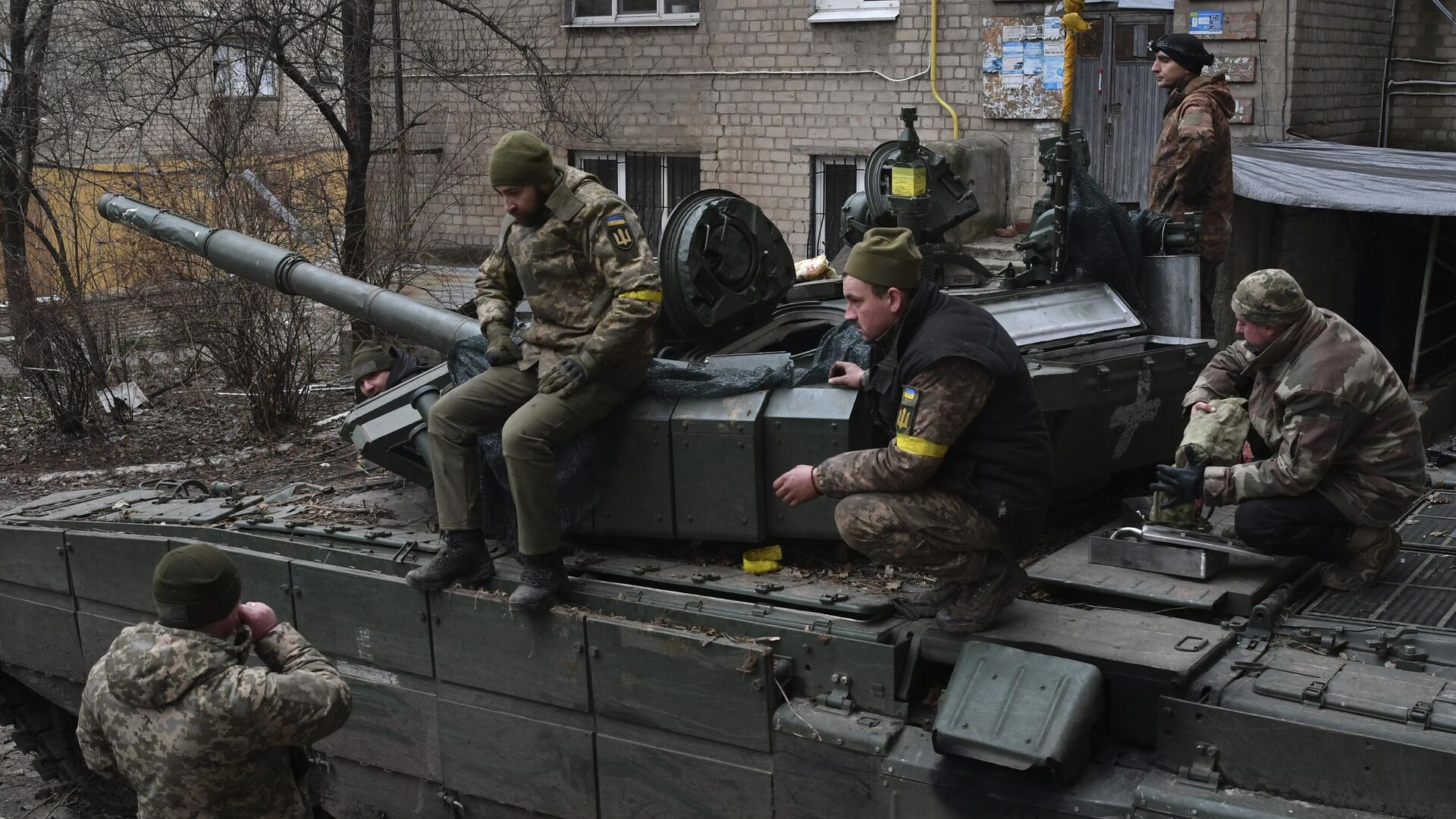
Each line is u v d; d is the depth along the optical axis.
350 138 10.50
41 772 5.84
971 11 11.40
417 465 4.69
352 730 4.60
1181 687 3.24
